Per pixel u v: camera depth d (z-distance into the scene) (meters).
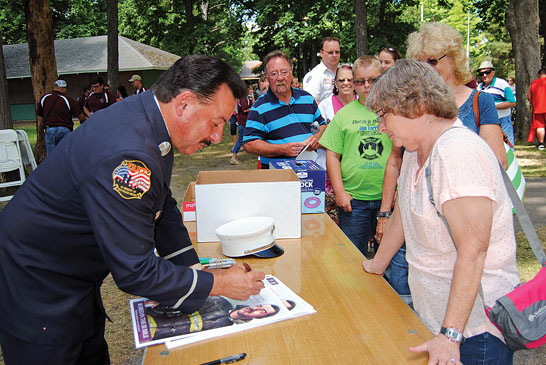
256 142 3.35
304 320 1.41
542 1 14.62
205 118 1.31
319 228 2.31
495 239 1.35
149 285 1.22
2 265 1.35
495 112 2.11
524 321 1.30
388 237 1.70
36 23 8.17
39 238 1.31
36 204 1.30
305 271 1.79
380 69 2.86
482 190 1.20
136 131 1.23
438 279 1.42
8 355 1.41
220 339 1.31
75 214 1.27
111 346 2.88
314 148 3.15
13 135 6.20
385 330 1.35
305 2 21.59
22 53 26.09
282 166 2.67
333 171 2.98
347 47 22.16
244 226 2.00
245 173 2.33
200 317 1.42
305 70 27.50
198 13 28.28
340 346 1.27
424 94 1.29
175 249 1.67
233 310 1.46
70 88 25.88
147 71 25.72
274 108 3.41
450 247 1.36
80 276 1.39
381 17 22.16
